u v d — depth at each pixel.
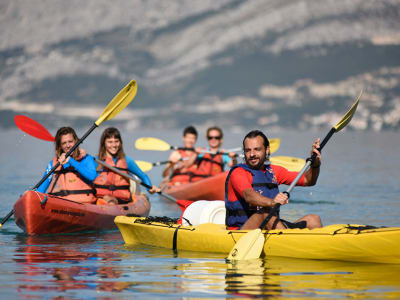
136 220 18.56
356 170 52.06
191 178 34.94
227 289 11.82
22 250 17.03
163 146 35.16
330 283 12.25
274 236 15.21
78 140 22.67
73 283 12.41
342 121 18.20
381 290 11.63
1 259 15.38
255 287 11.98
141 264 14.59
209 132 34.91
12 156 78.38
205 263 14.62
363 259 14.15
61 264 14.62
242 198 15.91
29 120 22.83
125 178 24.44
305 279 12.65
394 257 13.73
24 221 20.47
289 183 16.38
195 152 35.25
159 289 11.85
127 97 24.22
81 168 22.83
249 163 15.60
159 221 18.39
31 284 12.30
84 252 16.61
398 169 52.88
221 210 17.80
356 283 12.23
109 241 19.12
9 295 11.36
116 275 13.23
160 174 51.16
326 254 14.52
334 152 89.94
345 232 14.28
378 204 29.00
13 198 32.25
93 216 21.77
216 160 35.09
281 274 13.18
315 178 16.59
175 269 13.89
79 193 22.73
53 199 20.80
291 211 26.67
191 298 11.14
